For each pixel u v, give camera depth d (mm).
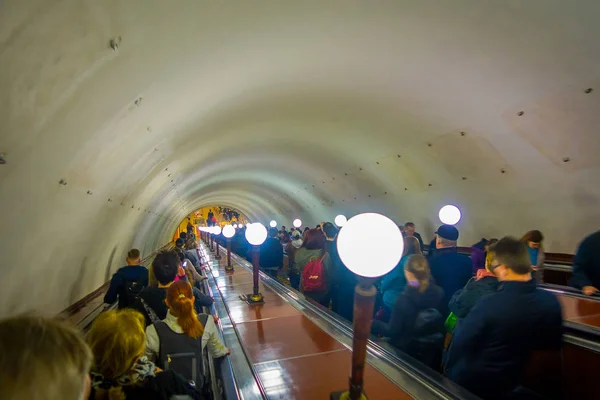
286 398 2178
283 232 15797
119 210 5559
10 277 2662
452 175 7340
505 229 7102
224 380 2359
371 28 3904
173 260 3146
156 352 2240
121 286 3900
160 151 5305
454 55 4371
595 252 3611
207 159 9367
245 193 21703
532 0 3287
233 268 7918
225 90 4617
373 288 1475
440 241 4031
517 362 2039
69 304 4523
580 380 2844
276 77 4949
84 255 4730
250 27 3277
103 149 3264
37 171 2359
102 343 1434
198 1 2449
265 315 3939
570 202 5617
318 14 3504
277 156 11328
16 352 696
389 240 1398
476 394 2119
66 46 1783
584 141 4707
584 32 3449
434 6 3543
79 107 2338
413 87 5359
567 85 4168
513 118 5125
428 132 6555
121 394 1428
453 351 2281
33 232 2738
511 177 6230
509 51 4035
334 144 8914
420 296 2955
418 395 2146
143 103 3230
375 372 2465
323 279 4934
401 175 8617
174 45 2762
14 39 1460
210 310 4449
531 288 2088
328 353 2838
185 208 19531
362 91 5820
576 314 3145
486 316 2080
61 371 732
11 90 1631
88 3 1687
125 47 2264
